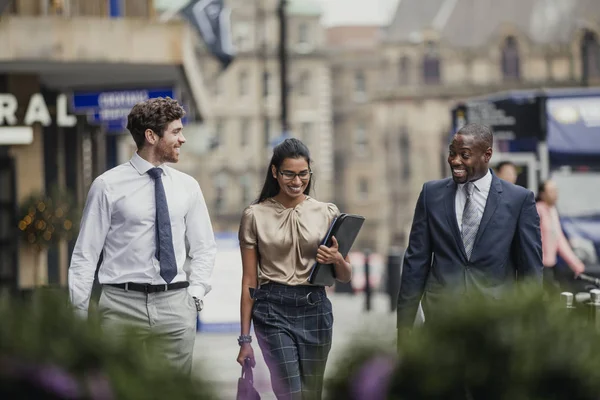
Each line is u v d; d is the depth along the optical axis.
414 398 3.65
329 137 147.00
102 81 24.19
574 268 16.80
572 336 3.67
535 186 23.23
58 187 22.36
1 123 20.94
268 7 142.62
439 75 136.38
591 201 23.58
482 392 3.62
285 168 7.77
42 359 3.46
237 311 20.02
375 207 153.00
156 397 3.53
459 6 137.00
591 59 132.50
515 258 7.79
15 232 21.95
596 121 23.64
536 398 3.59
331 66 154.12
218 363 3.78
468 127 7.73
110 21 20.78
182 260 7.60
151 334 3.79
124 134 36.50
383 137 137.62
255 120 142.25
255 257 7.86
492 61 134.38
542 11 134.50
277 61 142.38
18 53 20.36
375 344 3.74
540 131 23.81
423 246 7.84
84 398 3.42
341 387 3.72
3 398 3.42
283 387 7.62
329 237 7.70
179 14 29.03
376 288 46.25
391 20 139.25
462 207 7.75
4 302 3.70
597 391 3.58
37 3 22.30
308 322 7.74
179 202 7.57
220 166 141.25
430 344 3.65
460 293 3.88
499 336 3.62
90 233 7.47
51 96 25.02
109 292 7.48
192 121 39.06
